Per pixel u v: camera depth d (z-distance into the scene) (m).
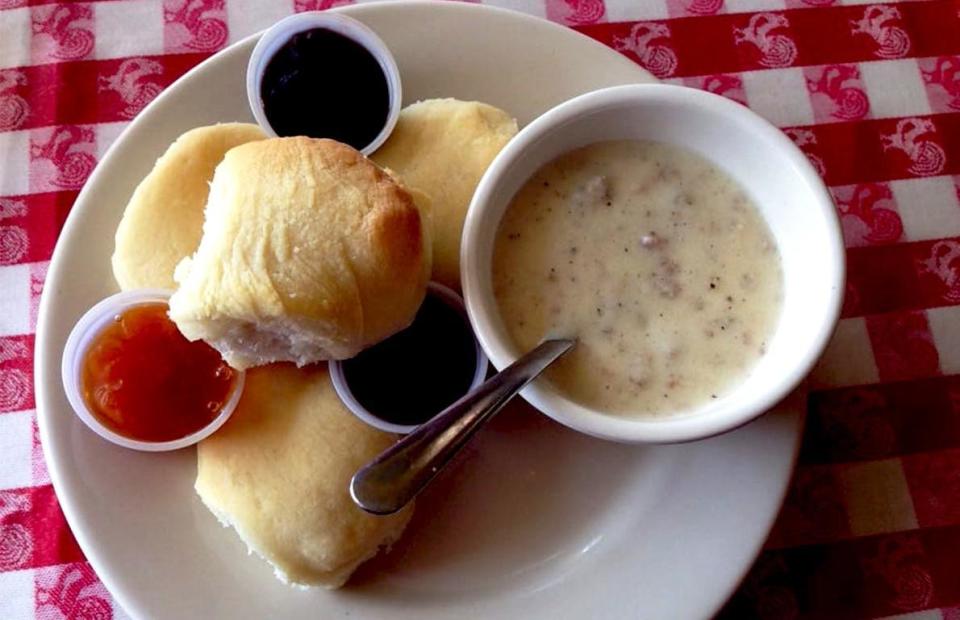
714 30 0.49
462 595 0.40
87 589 0.43
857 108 0.49
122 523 0.39
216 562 0.39
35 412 0.44
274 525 0.38
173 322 0.40
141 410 0.39
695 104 0.38
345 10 0.43
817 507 0.44
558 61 0.44
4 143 0.47
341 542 0.38
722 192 0.39
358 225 0.36
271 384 0.40
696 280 0.38
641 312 0.38
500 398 0.34
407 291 0.37
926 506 0.45
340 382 0.40
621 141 0.39
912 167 0.48
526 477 0.41
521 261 0.39
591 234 0.39
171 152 0.41
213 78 0.43
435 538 0.40
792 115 0.49
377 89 0.43
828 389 0.46
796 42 0.50
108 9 0.48
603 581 0.40
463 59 0.44
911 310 0.47
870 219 0.48
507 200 0.39
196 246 0.40
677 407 0.37
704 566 0.40
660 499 0.40
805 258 0.38
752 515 0.40
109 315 0.40
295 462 0.39
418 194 0.40
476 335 0.37
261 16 0.48
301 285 0.35
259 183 0.36
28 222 0.46
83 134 0.47
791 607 0.44
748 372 0.37
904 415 0.45
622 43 0.49
